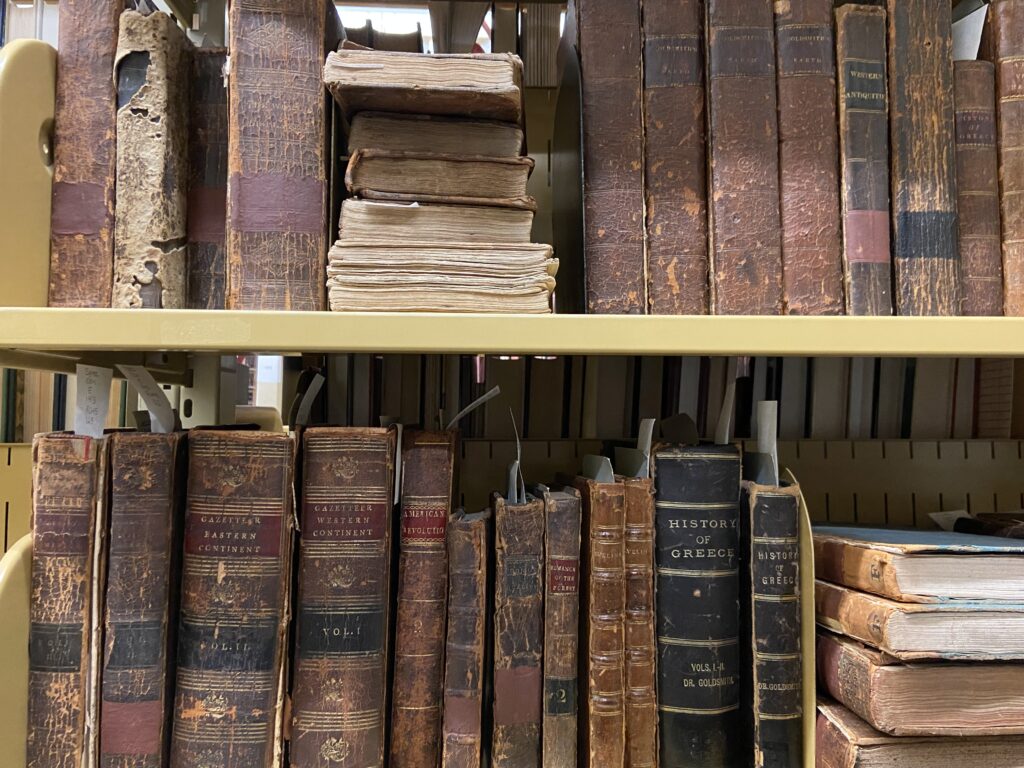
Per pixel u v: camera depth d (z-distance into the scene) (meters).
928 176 0.56
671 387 0.85
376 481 0.52
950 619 0.47
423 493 0.54
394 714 0.53
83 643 0.49
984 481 0.84
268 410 0.90
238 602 0.50
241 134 0.52
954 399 0.86
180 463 0.52
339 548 0.52
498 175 0.52
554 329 0.49
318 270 0.53
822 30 0.56
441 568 0.54
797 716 0.54
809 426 0.86
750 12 0.56
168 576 0.50
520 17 0.84
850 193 0.55
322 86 0.53
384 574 0.52
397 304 0.51
